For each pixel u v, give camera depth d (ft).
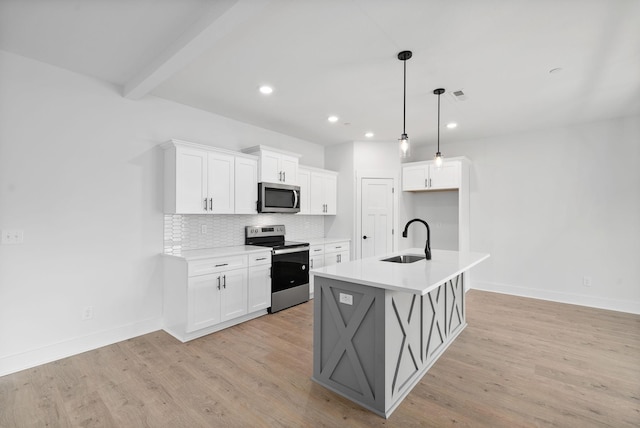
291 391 6.91
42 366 7.93
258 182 12.51
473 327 10.76
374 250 16.58
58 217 8.45
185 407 6.32
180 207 9.98
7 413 6.09
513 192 14.93
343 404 6.47
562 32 6.68
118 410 6.22
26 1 5.77
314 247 14.12
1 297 7.58
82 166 8.87
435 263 8.39
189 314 9.46
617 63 8.04
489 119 12.78
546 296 14.12
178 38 7.03
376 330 6.15
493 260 15.49
